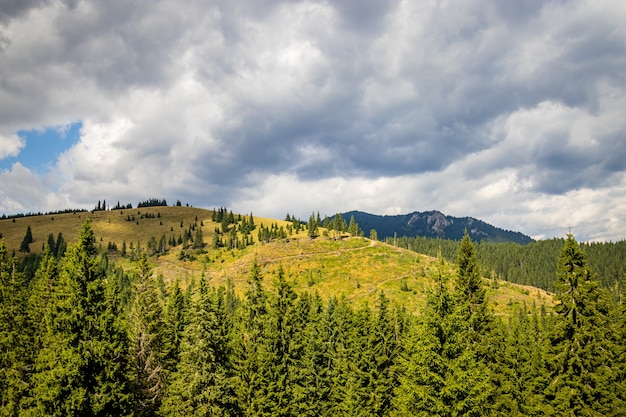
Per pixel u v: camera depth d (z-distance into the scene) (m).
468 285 36.25
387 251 192.00
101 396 27.62
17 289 39.91
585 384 28.42
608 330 29.17
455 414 24.03
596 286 29.09
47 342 29.25
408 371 26.34
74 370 26.77
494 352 35.84
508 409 35.44
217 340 37.19
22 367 35.75
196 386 35.62
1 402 34.38
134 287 47.12
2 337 35.88
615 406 27.55
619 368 31.05
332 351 55.25
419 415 25.16
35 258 193.25
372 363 44.59
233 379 38.62
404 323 50.91
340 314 62.78
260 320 44.19
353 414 43.28
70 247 30.47
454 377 24.89
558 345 29.56
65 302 28.59
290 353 45.97
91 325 28.91
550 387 29.62
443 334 26.34
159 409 40.16
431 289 27.84
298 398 43.72
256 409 39.81
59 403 26.61
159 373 43.66
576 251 30.03
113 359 29.56
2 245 39.94
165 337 50.09
